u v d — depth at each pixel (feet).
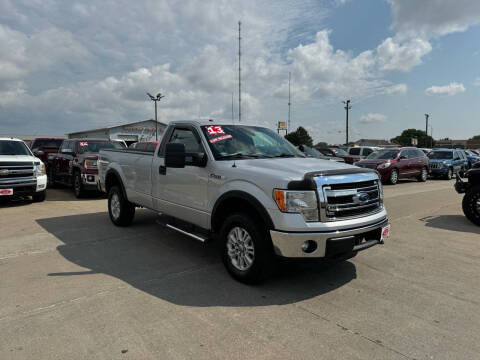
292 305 11.51
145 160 18.98
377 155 54.65
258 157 15.34
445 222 24.21
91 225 22.49
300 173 12.18
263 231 12.44
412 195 38.32
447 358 8.70
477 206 23.08
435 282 13.66
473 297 12.31
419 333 9.87
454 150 64.08
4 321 10.25
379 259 16.35
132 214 21.84
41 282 13.17
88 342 9.20
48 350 8.84
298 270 14.79
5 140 32.96
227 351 8.87
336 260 12.15
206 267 15.01
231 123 17.11
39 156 49.52
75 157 35.45
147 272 14.35
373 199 13.30
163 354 8.71
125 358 8.53
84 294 12.16
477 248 18.22
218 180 14.07
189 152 16.21
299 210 11.60
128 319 10.44
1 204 31.09
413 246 18.49
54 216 25.36
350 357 8.69
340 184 12.20
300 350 8.96
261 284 13.24
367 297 12.23
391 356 8.75
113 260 15.81
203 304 11.50
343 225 11.88
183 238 19.54
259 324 10.25
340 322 10.43
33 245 18.01
